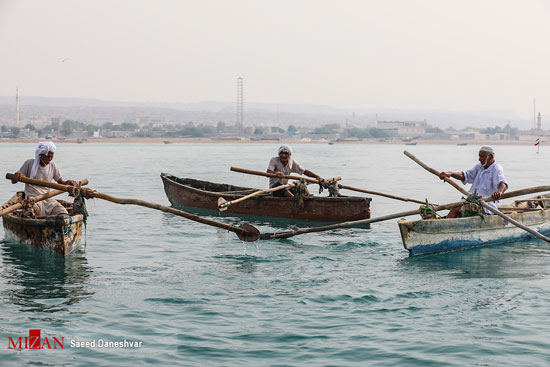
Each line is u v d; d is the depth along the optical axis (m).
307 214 13.55
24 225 10.21
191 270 8.77
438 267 8.98
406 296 7.38
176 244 10.82
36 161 10.38
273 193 14.12
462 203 10.52
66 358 5.51
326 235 11.84
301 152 87.00
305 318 6.58
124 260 9.45
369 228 12.79
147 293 7.52
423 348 5.73
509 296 7.37
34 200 10.01
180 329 6.23
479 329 6.21
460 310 6.82
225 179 28.08
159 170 34.31
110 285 7.90
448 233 10.13
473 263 9.27
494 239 10.88
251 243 10.93
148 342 5.88
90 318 6.55
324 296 7.39
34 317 6.57
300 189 13.45
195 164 42.78
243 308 6.91
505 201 18.16
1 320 6.46
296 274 8.53
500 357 5.51
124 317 6.59
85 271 8.67
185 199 16.17
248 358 5.52
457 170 37.88
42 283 7.98
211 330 6.21
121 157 57.47
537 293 7.49
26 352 5.62
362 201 12.96
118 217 14.23
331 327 6.30
